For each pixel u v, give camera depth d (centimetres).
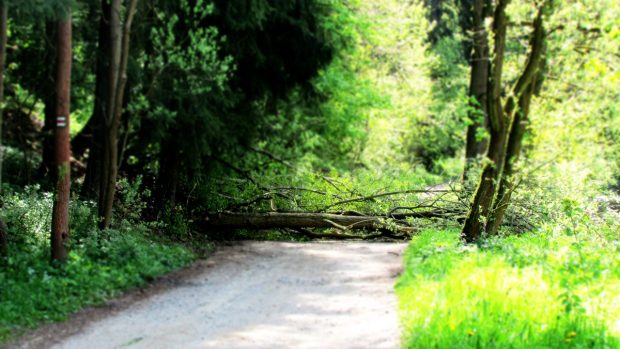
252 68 2002
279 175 2155
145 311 1038
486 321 802
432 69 4072
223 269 1420
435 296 907
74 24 1683
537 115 2439
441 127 3953
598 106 2288
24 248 1230
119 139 1795
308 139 2741
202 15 1661
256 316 994
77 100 1969
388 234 1919
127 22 1400
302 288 1205
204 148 1791
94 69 1864
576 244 1127
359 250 1675
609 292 965
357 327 908
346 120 3009
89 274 1195
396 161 3831
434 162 4072
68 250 1240
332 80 2609
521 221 1748
